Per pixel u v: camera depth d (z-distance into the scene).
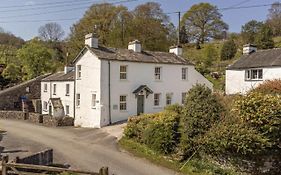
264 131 16.36
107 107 32.31
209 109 18.92
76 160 20.12
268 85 22.11
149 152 21.25
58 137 27.78
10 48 97.25
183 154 19.38
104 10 65.00
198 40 89.12
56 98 40.28
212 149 18.03
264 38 64.38
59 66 68.94
